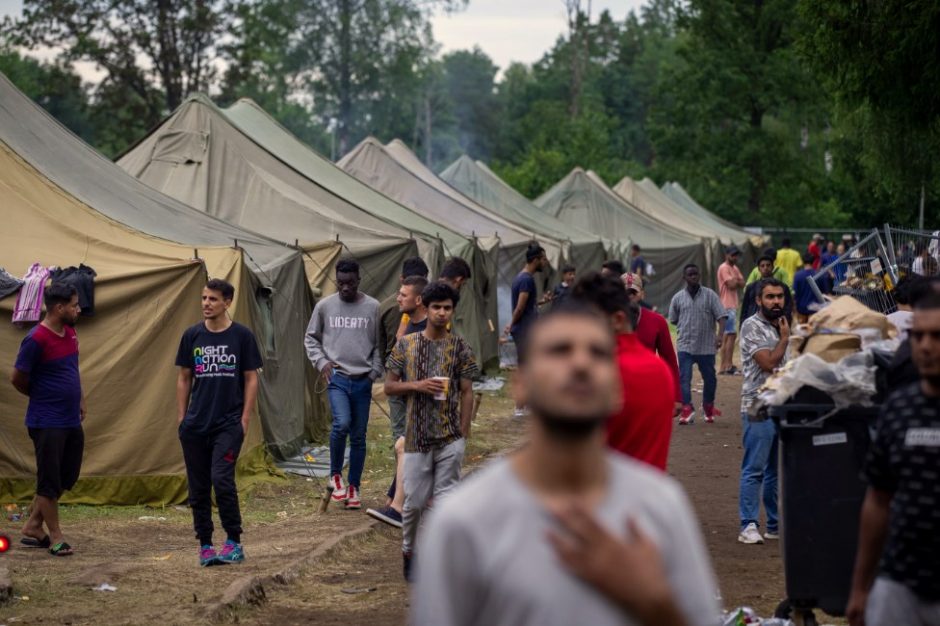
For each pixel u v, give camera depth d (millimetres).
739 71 50656
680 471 12078
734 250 21578
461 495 2486
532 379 2473
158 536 9359
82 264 10703
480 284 21188
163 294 10750
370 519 9805
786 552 5891
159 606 6941
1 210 11312
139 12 50969
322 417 14859
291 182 18281
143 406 10625
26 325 10453
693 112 52250
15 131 12477
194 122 17766
